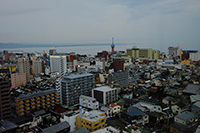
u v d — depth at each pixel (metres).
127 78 132.38
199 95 82.00
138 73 177.38
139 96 97.00
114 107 70.50
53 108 77.62
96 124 53.16
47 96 81.50
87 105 82.12
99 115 57.94
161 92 94.75
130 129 52.53
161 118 61.06
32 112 72.94
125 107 78.00
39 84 148.00
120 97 94.00
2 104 66.81
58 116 70.88
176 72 177.12
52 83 148.25
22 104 74.44
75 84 90.44
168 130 53.50
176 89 105.81
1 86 66.44
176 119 57.47
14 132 51.12
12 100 103.12
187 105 69.50
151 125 58.84
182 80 138.00
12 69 185.62
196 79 132.50
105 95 84.25
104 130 48.62
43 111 71.19
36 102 78.25
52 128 51.25
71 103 88.56
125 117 62.94
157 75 160.38
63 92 89.19
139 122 58.91
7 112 68.12
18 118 63.19
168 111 66.12
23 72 163.12
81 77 93.44
